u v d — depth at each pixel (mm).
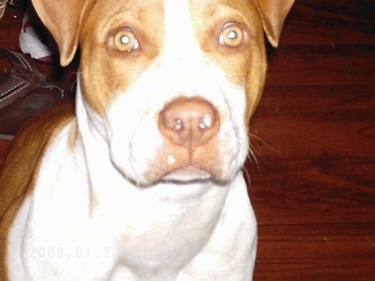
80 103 655
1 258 710
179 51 585
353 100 1206
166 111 557
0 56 1178
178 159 571
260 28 648
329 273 970
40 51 1159
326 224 1021
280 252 986
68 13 634
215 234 697
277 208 1033
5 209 762
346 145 1132
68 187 676
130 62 595
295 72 1241
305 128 1149
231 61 607
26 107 1071
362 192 1066
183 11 588
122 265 691
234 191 698
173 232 671
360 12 1361
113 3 611
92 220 665
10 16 1259
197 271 708
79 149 665
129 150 592
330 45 1298
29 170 750
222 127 569
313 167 1093
